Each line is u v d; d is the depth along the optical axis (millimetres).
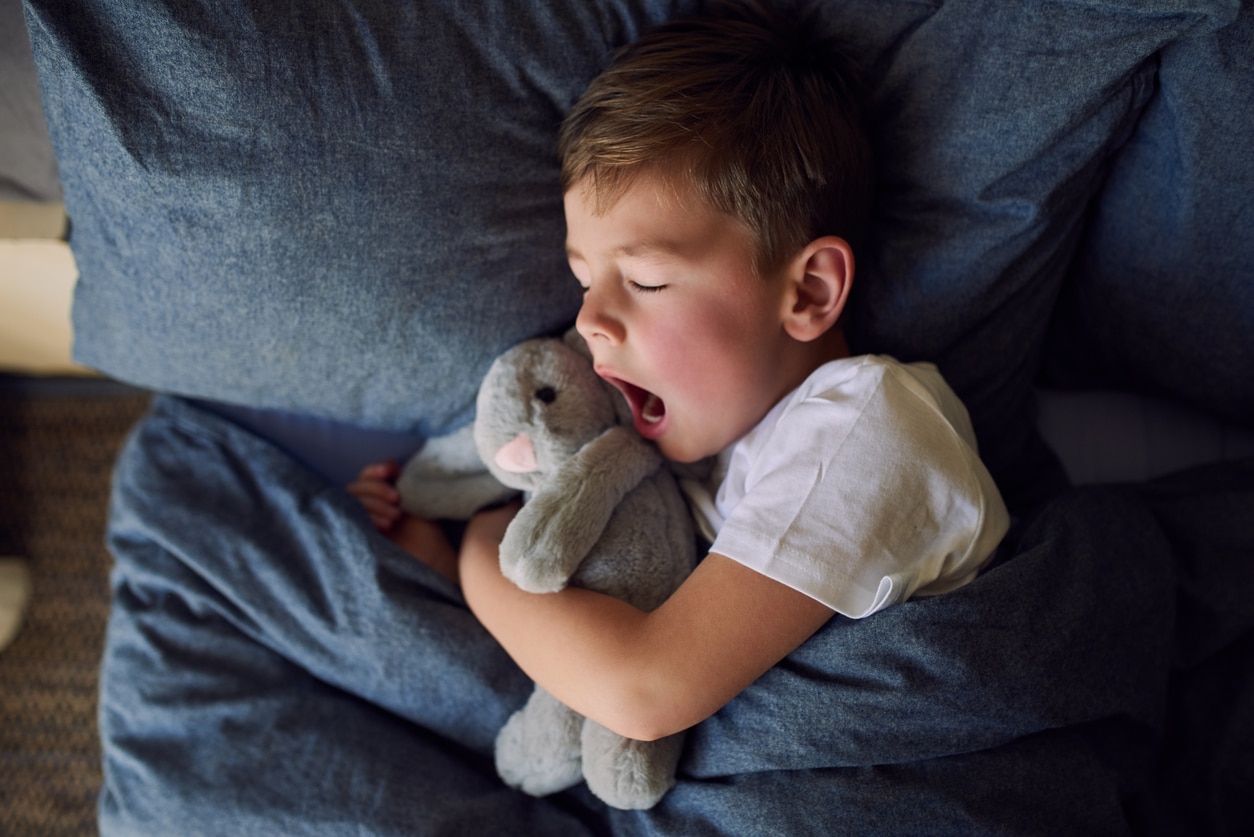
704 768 712
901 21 761
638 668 648
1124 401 972
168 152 702
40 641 1173
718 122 689
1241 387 862
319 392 871
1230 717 766
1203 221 779
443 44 718
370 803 745
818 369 725
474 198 763
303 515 855
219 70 678
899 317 813
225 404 938
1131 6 687
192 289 782
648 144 678
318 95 702
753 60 729
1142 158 793
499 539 803
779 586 641
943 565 672
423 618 805
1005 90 736
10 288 997
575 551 671
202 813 755
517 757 755
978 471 692
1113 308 877
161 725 798
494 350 836
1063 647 682
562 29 739
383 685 809
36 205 872
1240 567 792
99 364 896
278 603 831
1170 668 787
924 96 763
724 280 684
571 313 844
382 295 790
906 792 650
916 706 649
